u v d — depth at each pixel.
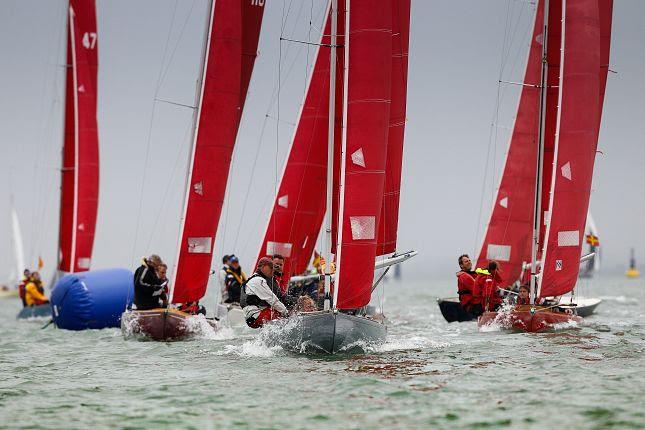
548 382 46.25
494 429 36.12
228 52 76.06
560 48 81.50
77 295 88.94
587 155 73.06
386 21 57.06
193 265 74.81
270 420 38.22
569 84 73.00
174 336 71.25
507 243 103.56
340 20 68.75
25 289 121.06
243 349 62.69
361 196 56.19
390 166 68.50
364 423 37.34
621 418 37.44
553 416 38.06
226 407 41.12
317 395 43.44
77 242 114.38
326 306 57.91
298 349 57.97
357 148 56.38
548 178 89.94
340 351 57.28
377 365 53.09
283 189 84.56
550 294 73.94
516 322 75.56
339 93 67.94
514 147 103.88
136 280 73.88
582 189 72.94
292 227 84.25
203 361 57.28
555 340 67.44
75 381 49.84
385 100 56.78
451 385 45.69
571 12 73.31
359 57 56.78
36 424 38.19
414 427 36.59
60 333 86.12
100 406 41.91
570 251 73.19
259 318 61.38
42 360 61.06
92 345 71.12
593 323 85.38
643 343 64.69
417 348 62.38
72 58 115.69
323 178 83.94
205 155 75.31
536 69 103.69
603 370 50.25
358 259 56.16
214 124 75.62
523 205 103.25
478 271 89.31
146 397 44.03
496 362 54.25
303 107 84.50
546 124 90.06
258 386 46.22
